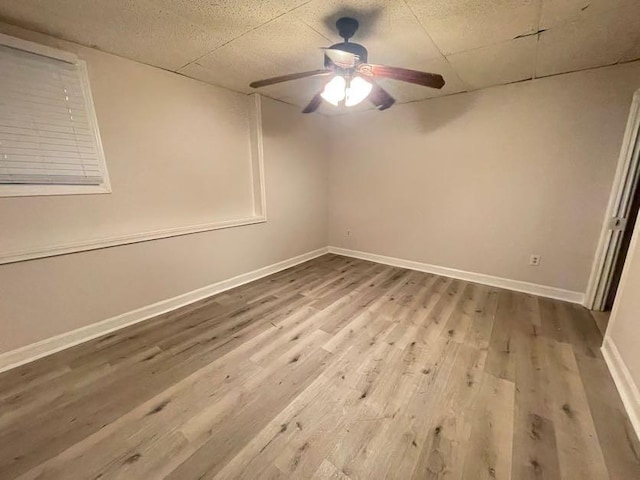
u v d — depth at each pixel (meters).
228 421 1.48
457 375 1.81
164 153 2.59
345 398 1.63
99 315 2.26
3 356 1.85
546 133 2.74
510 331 2.31
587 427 1.44
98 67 2.13
